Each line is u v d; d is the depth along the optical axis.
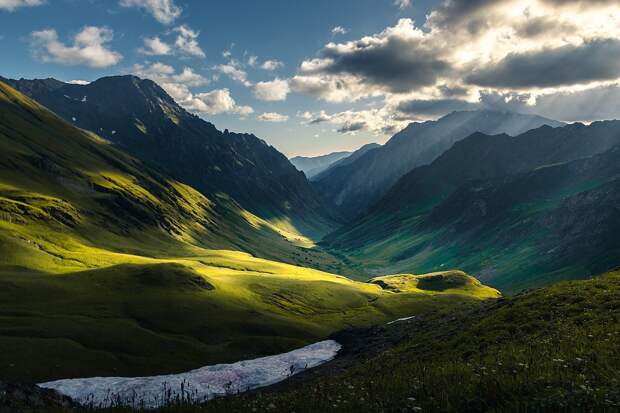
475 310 64.06
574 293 43.28
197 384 78.38
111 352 114.44
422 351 44.97
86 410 20.84
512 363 17.53
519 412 12.25
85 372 98.75
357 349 81.75
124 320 137.75
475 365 18.66
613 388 12.38
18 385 28.98
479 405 13.39
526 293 58.72
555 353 19.80
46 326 121.75
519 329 37.69
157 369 108.62
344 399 15.55
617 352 18.27
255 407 15.55
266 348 134.12
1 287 146.88
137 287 169.88
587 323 31.72
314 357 90.75
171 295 165.75
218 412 15.99
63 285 161.62
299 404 15.59
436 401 14.18
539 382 14.03
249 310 170.50
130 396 71.06
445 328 57.19
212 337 140.50
